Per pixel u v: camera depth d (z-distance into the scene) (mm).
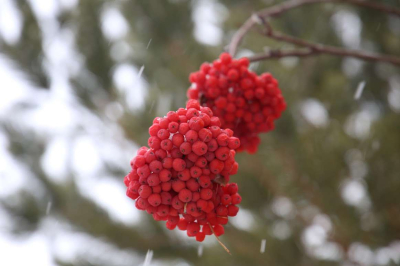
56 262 3807
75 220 3838
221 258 3316
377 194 3002
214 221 1033
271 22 3924
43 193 3855
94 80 3723
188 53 3717
